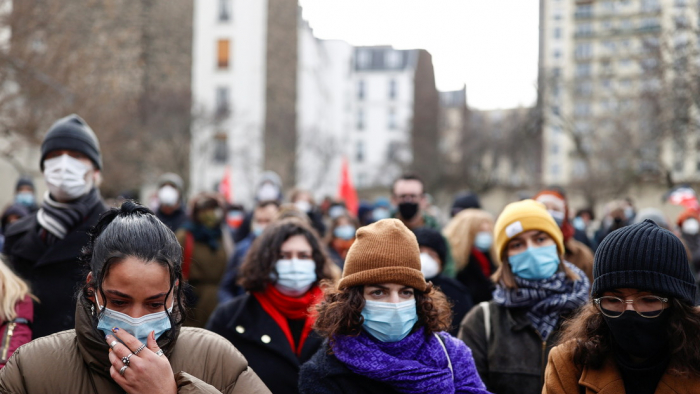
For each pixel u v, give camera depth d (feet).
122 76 96.17
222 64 140.87
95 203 14.29
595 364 9.14
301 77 169.68
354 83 266.98
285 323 13.93
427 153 191.31
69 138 14.02
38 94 53.01
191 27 132.67
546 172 184.96
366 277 9.96
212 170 136.46
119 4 96.84
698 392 8.51
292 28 160.25
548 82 97.76
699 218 34.37
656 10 64.03
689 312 8.61
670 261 8.63
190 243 22.76
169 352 8.17
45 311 13.17
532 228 12.97
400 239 10.16
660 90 63.46
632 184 110.63
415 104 233.35
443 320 10.48
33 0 52.01
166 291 7.72
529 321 12.55
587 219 46.01
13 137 57.36
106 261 7.55
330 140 159.94
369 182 262.26
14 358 7.99
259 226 23.95
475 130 179.73
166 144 111.24
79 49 61.31
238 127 136.56
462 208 28.50
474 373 10.49
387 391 9.82
